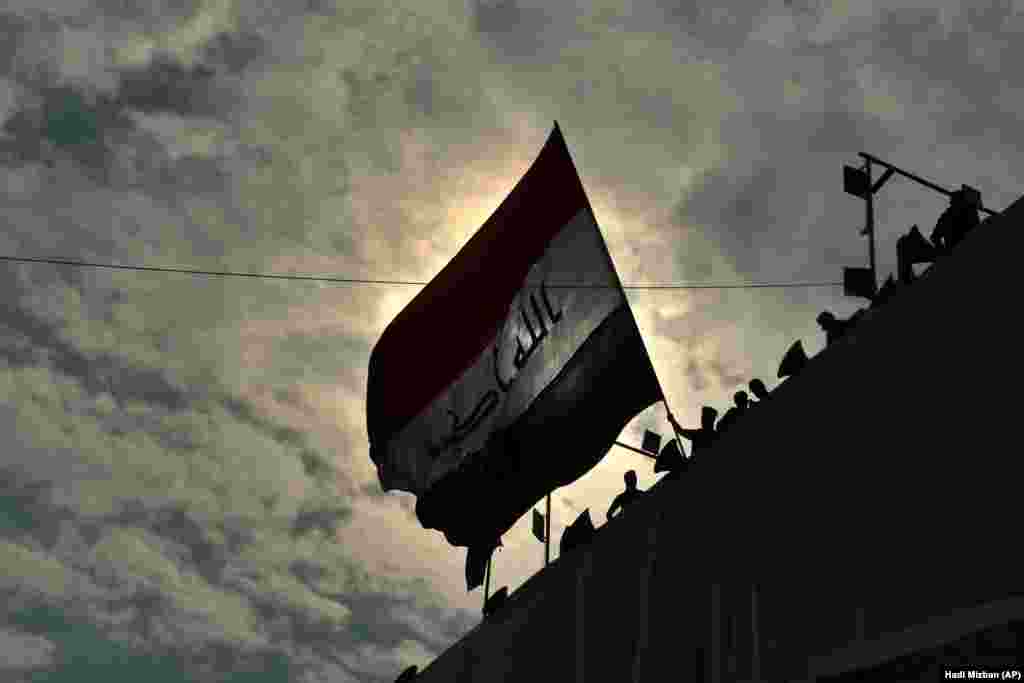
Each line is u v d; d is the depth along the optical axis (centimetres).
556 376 1972
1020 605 1014
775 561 1359
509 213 2178
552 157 2073
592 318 1914
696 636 1454
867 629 1197
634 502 1712
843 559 1257
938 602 1125
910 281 1336
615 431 1828
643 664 1545
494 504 2108
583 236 1975
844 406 1320
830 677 1178
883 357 1280
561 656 1759
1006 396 1113
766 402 1464
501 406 2097
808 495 1338
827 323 1434
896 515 1206
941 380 1194
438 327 2306
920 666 1076
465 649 2144
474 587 2152
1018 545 1059
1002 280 1148
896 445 1230
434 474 2262
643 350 1798
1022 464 1077
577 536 1862
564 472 1927
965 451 1142
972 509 1117
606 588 1692
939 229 1324
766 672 1314
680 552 1541
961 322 1186
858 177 1494
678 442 1670
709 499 1515
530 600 1925
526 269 2098
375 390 2458
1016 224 1146
